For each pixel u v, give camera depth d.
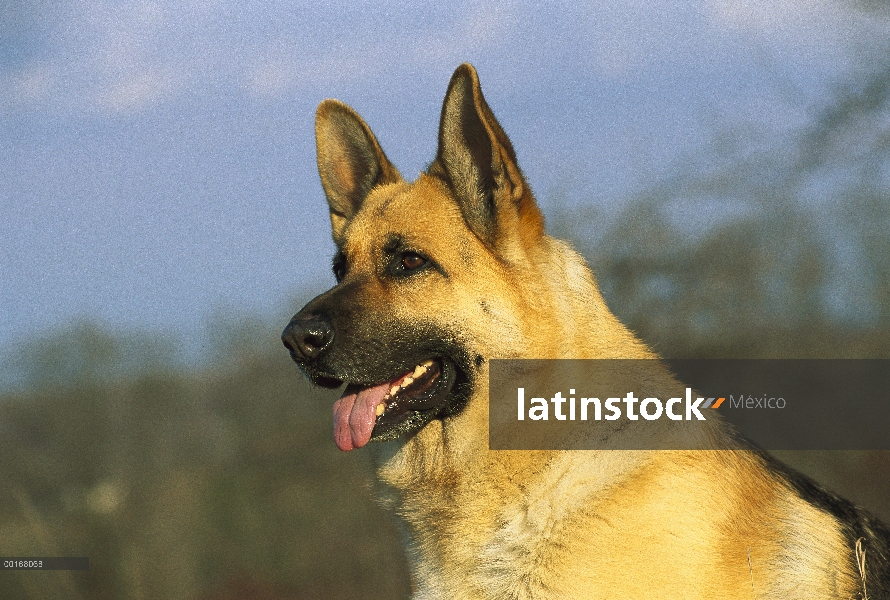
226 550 11.31
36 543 11.22
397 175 7.22
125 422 14.63
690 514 5.50
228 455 13.98
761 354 12.74
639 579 5.43
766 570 5.66
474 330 5.95
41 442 14.22
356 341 6.04
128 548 11.06
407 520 6.28
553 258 6.16
